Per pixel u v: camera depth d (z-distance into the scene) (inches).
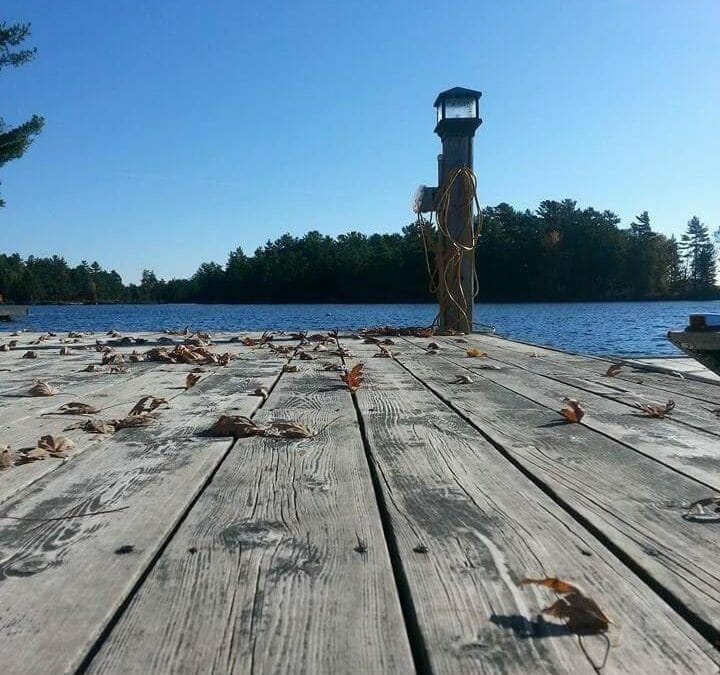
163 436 120.8
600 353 493.7
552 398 159.3
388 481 92.6
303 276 3767.2
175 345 325.4
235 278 4200.3
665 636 52.3
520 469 98.6
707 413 139.9
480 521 77.0
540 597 58.4
